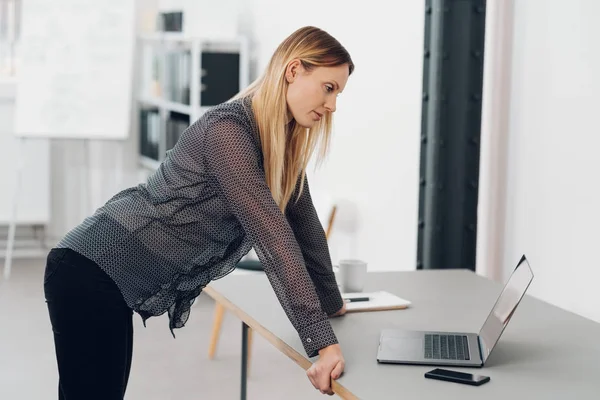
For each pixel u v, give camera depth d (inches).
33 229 270.5
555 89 122.4
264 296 100.3
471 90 141.3
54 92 240.5
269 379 158.4
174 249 82.3
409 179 166.7
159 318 200.1
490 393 69.3
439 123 140.8
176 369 163.2
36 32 239.9
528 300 104.5
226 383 155.8
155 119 253.9
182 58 233.9
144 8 278.4
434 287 109.6
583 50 115.8
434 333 85.5
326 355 74.8
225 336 186.9
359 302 98.3
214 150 77.9
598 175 113.1
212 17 221.9
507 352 81.8
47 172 258.1
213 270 85.4
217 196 80.4
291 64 78.2
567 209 120.0
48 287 82.0
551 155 123.6
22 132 240.4
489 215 141.3
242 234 84.9
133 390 150.6
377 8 176.4
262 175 78.8
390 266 176.1
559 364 78.0
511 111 134.2
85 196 272.5
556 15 121.8
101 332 81.9
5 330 186.2
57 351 82.9
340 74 78.6
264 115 79.0
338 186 199.5
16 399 145.7
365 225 186.1
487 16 140.6
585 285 116.5
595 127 113.5
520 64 131.5
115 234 81.0
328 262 93.0
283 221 77.6
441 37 139.5
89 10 240.7
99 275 80.9
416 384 71.2
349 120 192.5
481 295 105.3
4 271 242.4
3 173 256.4
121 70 241.8
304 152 85.0
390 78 172.6
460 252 143.9
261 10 232.2
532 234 128.9
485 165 142.2
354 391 69.2
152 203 81.7
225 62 223.6
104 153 272.7
